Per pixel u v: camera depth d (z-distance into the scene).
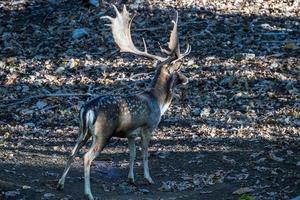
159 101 12.96
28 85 19.66
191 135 15.80
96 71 20.09
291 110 16.84
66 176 12.95
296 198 11.18
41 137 16.41
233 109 17.23
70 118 17.64
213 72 19.34
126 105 12.19
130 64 20.33
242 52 20.48
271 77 18.80
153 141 15.50
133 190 12.33
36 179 12.52
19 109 18.27
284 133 15.46
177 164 13.88
